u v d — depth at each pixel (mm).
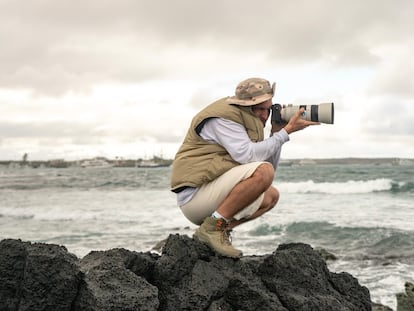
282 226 17719
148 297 3270
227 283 3688
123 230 18109
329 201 25016
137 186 43531
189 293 3564
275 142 3781
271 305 3553
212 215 3799
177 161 3898
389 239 15094
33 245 3145
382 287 10250
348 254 13594
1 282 3043
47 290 3020
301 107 3881
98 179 58031
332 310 3639
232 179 3721
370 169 59438
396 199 25234
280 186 30609
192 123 3883
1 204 28953
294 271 3766
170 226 18719
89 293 3096
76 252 14344
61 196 34312
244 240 15867
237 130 3734
